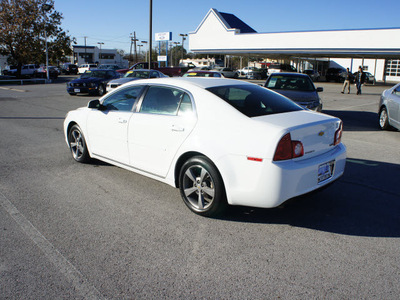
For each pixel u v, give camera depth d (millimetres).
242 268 2936
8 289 2631
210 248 3254
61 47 35125
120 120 4730
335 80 40562
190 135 3816
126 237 3441
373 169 5766
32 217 3855
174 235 3490
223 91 4008
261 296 2580
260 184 3344
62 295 2574
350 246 3309
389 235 3535
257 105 3904
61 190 4676
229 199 3559
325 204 4305
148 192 4637
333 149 3930
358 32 31672
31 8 32438
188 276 2820
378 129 9734
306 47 35188
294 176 3334
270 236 3492
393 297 2570
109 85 16438
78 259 3043
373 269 2930
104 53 83438
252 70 43719
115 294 2592
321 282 2750
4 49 33406
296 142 3385
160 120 4176
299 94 9312
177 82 4246
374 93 23844
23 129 8914
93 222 3752
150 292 2621
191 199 4008
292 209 4145
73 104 14547
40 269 2891
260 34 38281
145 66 30625
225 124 3613
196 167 3836
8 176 5215
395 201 4414
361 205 4285
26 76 37594
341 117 12086
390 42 30062
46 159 6148
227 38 41281
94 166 5746
